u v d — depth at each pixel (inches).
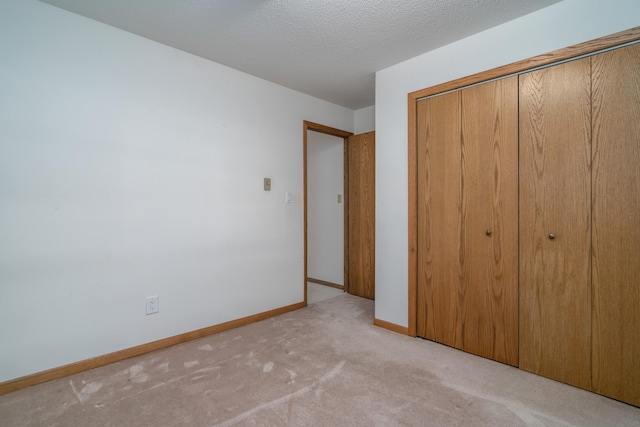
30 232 72.1
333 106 146.4
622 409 63.3
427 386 71.4
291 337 99.6
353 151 152.3
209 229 102.4
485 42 83.9
